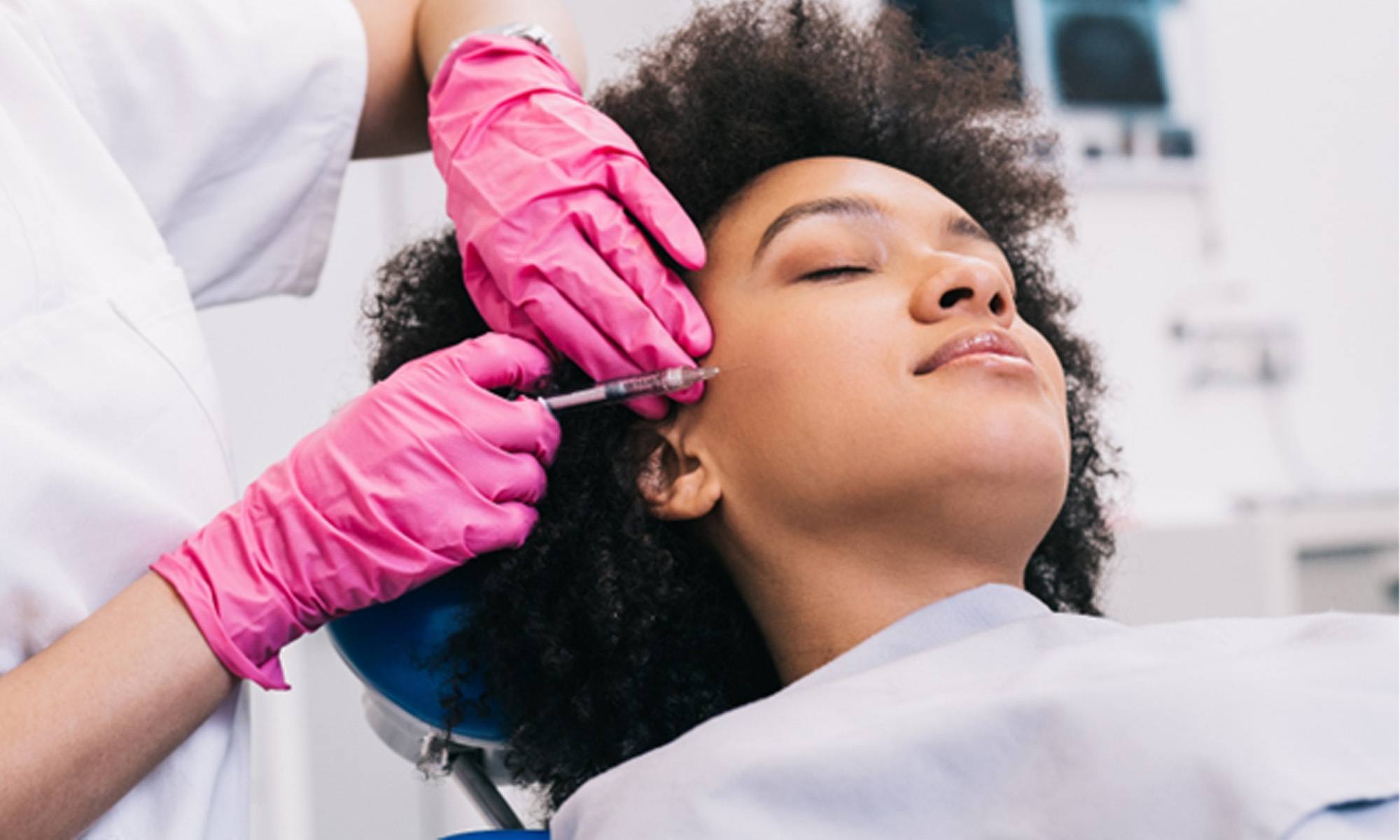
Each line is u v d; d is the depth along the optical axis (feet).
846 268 3.25
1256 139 8.77
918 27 7.85
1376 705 2.30
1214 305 8.61
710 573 3.48
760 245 3.33
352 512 2.89
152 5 3.45
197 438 3.13
